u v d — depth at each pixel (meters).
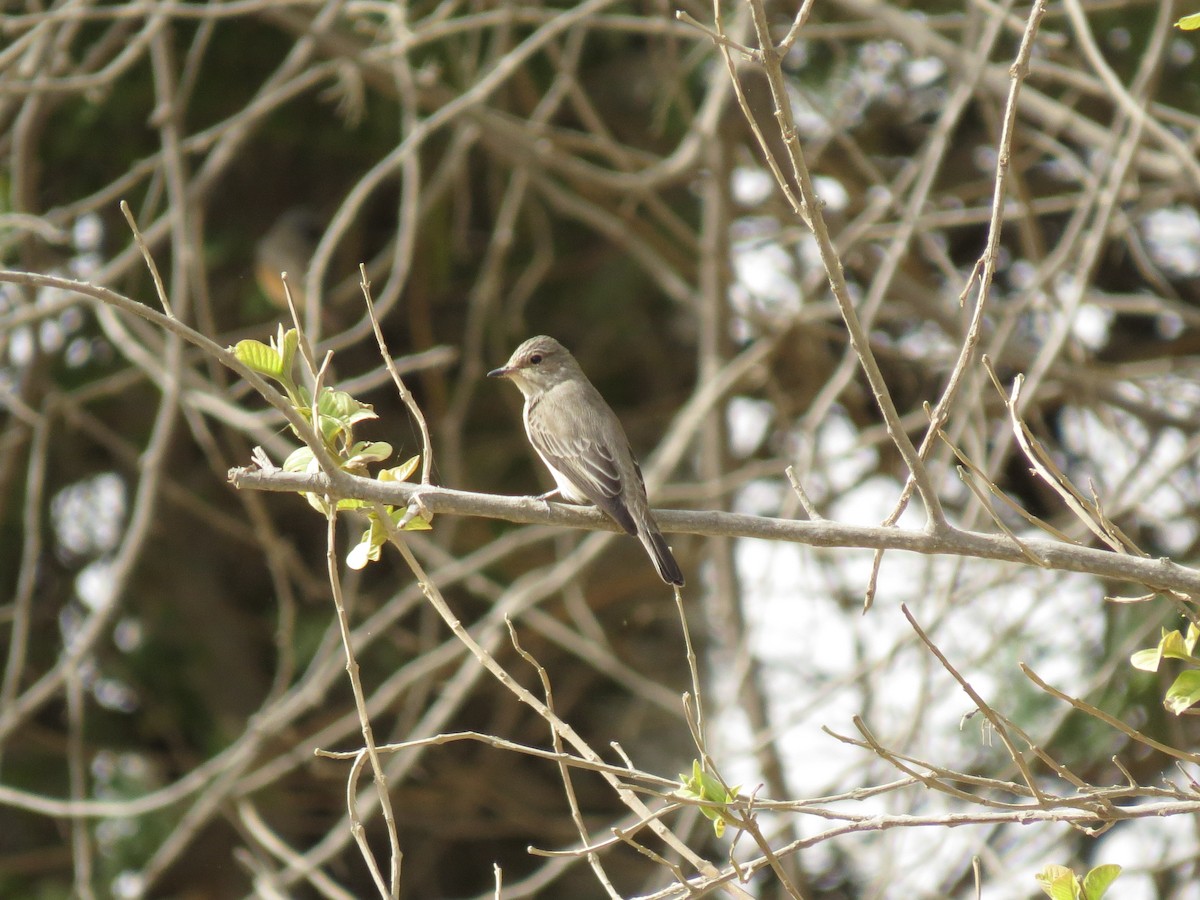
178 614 17.44
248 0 12.91
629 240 14.43
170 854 11.41
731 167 14.80
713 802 5.66
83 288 5.60
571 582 13.24
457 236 16.00
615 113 17.47
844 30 13.15
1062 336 10.23
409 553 6.16
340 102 15.34
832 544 6.40
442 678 17.34
